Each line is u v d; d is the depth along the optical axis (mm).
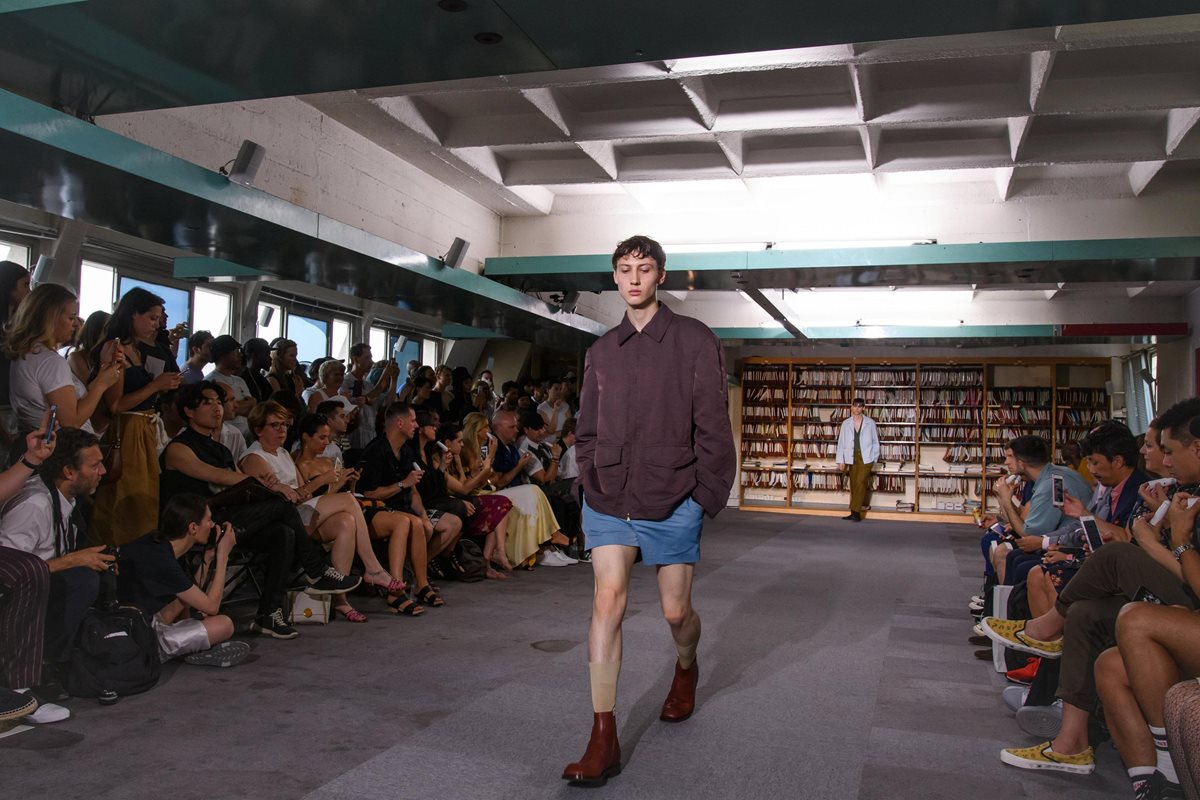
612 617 2758
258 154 5156
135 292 4383
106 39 3525
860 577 7516
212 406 4527
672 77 5164
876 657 4461
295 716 3211
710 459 2879
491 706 3385
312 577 4727
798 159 7195
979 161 6840
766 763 2865
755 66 4980
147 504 4125
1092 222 7875
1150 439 3051
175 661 3947
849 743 3100
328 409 5863
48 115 3844
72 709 3234
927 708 3564
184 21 3346
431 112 6805
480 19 3234
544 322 9656
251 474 4727
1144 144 6543
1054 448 15508
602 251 9070
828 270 8406
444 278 7402
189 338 6188
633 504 2812
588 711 3352
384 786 2574
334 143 6598
